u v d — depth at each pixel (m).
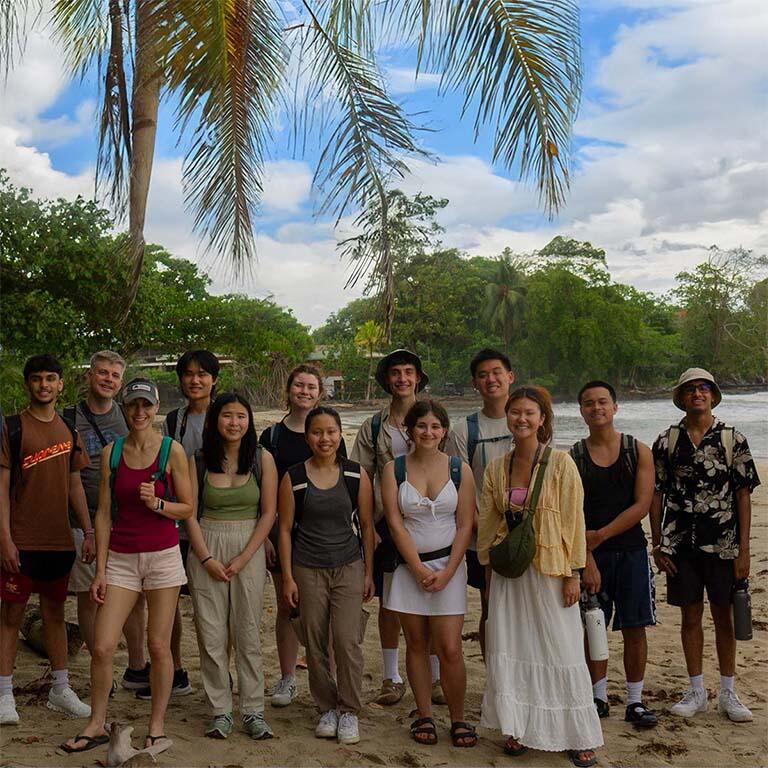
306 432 4.21
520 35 5.69
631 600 4.30
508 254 66.19
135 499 3.86
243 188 6.61
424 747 3.95
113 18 7.29
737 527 4.42
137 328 16.91
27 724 4.08
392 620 4.64
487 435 4.65
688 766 3.79
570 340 63.34
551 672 3.81
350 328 76.69
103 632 3.81
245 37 6.27
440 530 4.07
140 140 7.18
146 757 3.50
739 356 63.16
